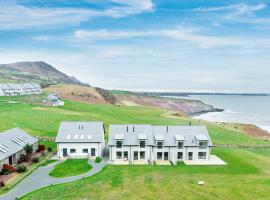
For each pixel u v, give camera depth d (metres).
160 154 68.69
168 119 131.00
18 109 129.88
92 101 191.50
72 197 43.03
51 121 108.62
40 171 56.97
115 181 50.72
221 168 61.84
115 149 67.44
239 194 45.69
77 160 65.88
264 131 128.38
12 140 64.44
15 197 43.12
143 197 43.72
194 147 68.62
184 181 51.41
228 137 101.19
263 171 60.25
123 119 123.31
